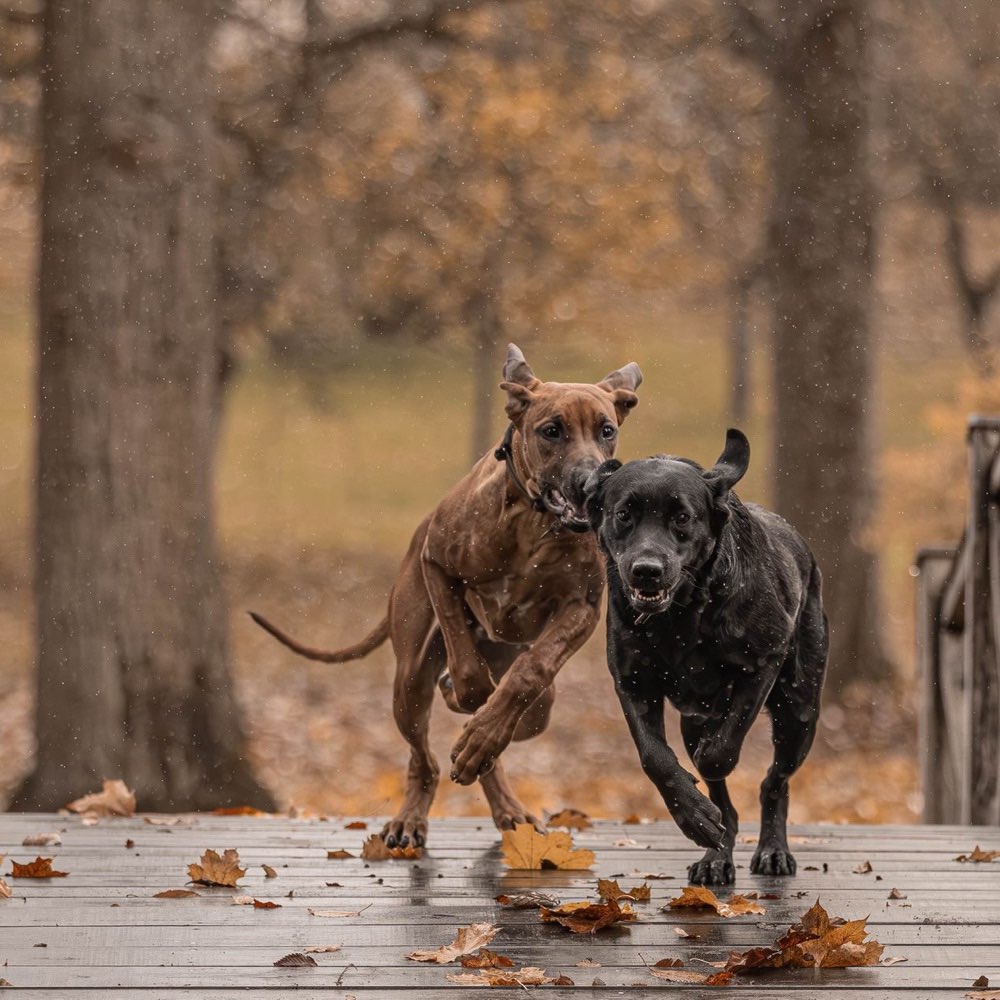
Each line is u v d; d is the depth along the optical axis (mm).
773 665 6000
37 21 15906
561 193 21906
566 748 17859
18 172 19031
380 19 19891
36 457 12852
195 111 13016
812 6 20234
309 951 5039
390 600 7957
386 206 22172
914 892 6242
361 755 17203
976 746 9141
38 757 12688
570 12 21422
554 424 6566
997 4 23922
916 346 39406
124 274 12617
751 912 5723
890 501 18406
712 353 50594
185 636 12914
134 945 5129
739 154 23406
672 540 5559
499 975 4703
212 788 12977
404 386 44688
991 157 24781
